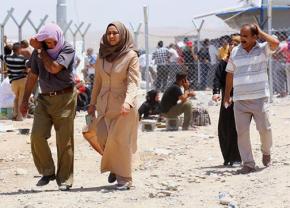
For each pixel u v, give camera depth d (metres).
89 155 15.66
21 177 13.66
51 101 10.97
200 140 17.42
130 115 10.84
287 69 26.53
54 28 10.76
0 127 19.66
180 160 14.57
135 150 11.21
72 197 10.48
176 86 19.50
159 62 30.89
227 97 12.59
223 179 11.80
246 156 12.15
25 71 21.42
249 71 12.02
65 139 11.07
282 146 15.48
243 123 12.09
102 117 10.99
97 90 11.20
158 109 20.48
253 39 12.00
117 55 10.79
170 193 10.66
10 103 22.67
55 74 10.89
